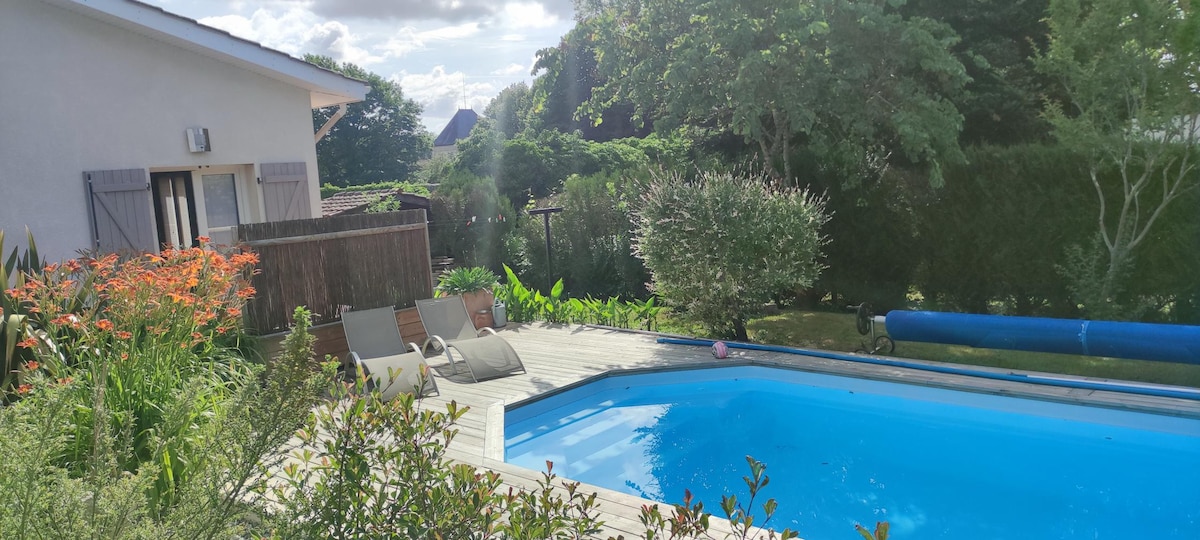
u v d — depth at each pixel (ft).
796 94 36.63
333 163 184.55
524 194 85.61
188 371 16.34
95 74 30.42
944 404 25.29
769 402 27.71
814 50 37.19
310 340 9.20
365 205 74.38
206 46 31.73
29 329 15.47
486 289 37.65
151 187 32.60
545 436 23.85
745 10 37.19
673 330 38.73
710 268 32.58
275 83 35.94
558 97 120.26
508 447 22.82
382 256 30.22
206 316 16.38
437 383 26.73
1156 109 30.94
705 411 26.58
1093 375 28.32
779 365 28.91
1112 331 25.70
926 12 49.73
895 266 40.04
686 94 38.68
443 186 65.77
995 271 36.35
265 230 26.43
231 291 20.90
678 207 33.19
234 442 8.89
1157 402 21.67
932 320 29.84
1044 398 23.30
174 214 34.14
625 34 41.88
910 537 16.75
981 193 36.11
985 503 18.48
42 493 7.11
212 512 8.23
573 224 52.42
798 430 24.45
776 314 43.39
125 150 31.32
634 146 96.17
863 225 40.34
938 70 37.40
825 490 19.48
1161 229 31.58
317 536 8.43
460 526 8.21
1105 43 31.63
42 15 29.04
